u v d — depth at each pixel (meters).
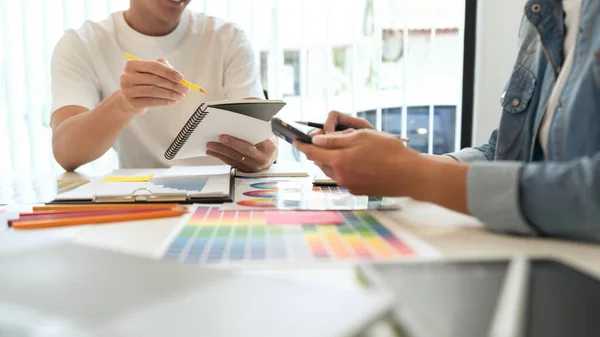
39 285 0.29
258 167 1.06
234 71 1.44
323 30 2.07
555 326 0.26
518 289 0.30
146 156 1.41
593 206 0.45
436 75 2.08
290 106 2.12
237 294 0.28
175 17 1.35
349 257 0.44
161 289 0.28
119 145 1.42
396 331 0.25
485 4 2.03
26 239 0.43
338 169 0.58
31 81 2.13
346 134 0.63
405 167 0.55
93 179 1.01
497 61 2.05
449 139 2.12
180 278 0.31
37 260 0.34
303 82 2.11
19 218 0.59
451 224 0.57
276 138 1.33
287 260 0.43
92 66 1.37
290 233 0.53
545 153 0.75
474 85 2.08
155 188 0.79
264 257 0.44
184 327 0.23
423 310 0.27
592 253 0.44
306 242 0.49
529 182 0.49
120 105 1.06
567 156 0.63
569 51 0.73
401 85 2.08
